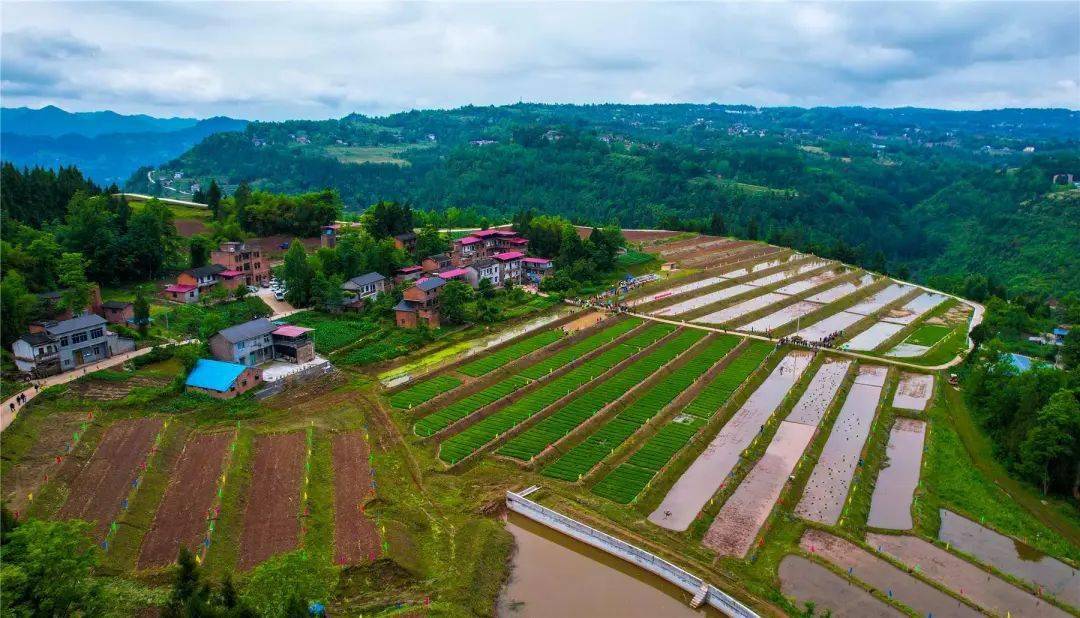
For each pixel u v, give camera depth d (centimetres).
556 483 7825
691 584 6053
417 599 5791
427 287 12481
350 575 5894
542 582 6259
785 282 17988
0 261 10769
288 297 12794
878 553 6731
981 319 15525
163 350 9656
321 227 18225
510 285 15338
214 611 4559
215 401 8738
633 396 10250
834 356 12369
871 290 18212
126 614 5091
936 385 10988
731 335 13200
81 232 12600
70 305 10350
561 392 10219
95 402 8369
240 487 7081
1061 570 6700
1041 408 8419
